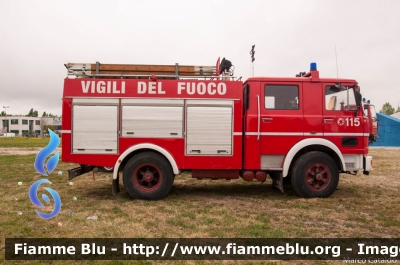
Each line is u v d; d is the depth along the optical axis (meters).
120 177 9.02
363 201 6.04
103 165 6.05
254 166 6.16
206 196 6.52
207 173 6.24
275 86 6.26
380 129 21.41
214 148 6.11
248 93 6.23
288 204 5.80
